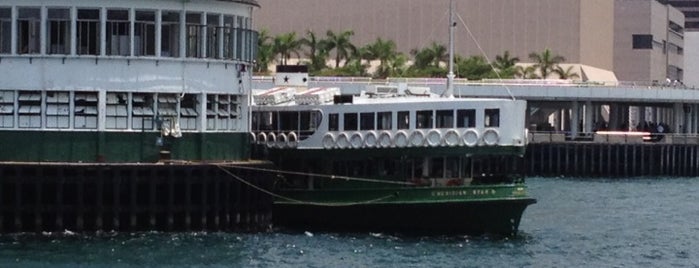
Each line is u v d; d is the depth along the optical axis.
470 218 80.81
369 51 197.88
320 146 84.38
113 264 68.19
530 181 139.00
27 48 78.38
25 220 76.50
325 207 83.56
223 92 81.88
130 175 76.81
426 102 81.19
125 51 78.81
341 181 83.69
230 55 82.38
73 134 78.12
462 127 80.44
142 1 78.81
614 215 100.75
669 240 86.31
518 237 82.75
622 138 157.62
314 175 84.50
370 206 82.25
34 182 76.19
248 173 80.12
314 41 196.62
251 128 87.06
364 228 83.06
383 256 74.00
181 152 80.12
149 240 75.25
